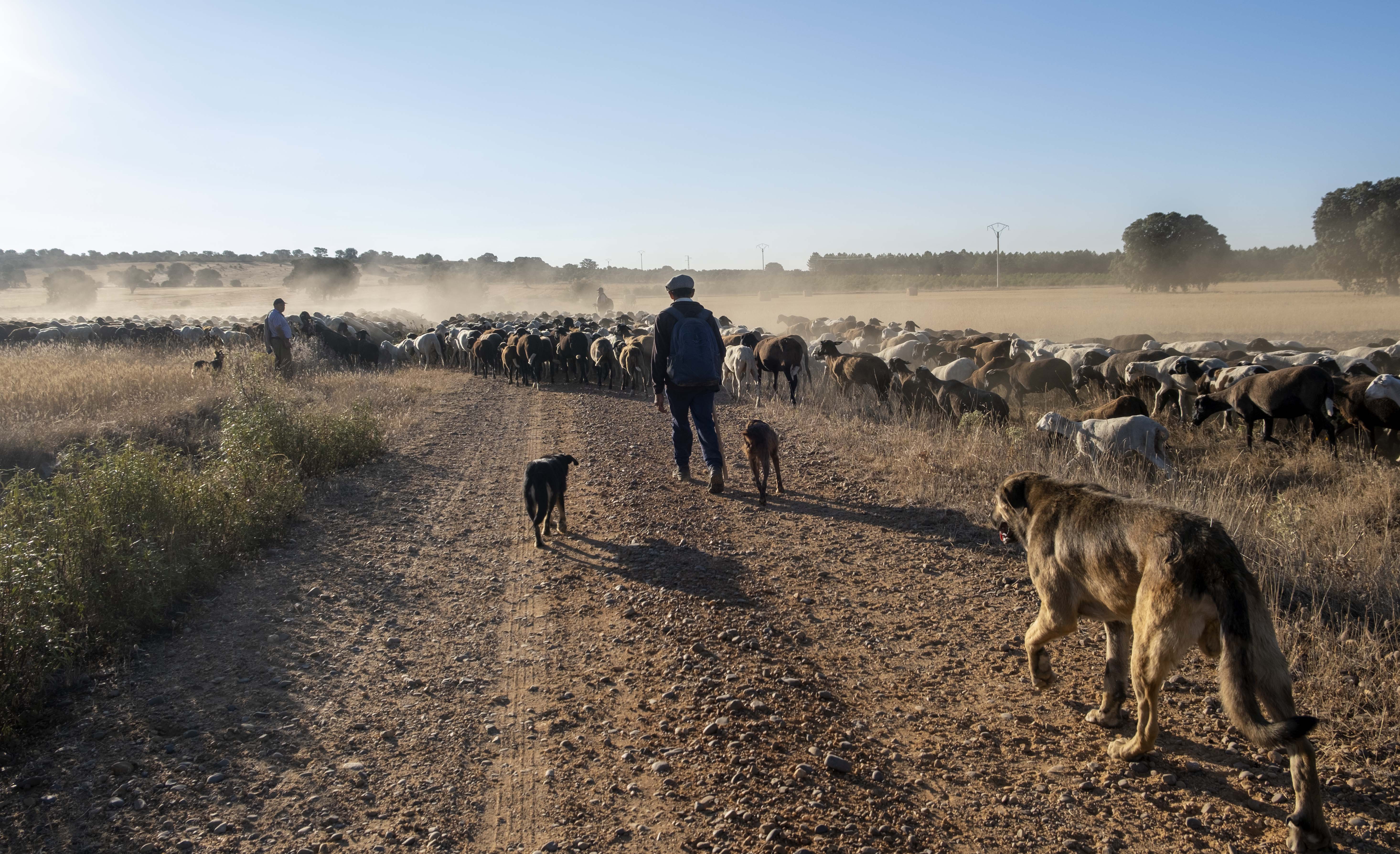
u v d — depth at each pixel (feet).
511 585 21.49
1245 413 36.73
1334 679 14.49
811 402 51.90
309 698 15.53
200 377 50.65
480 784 12.71
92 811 12.01
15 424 34.40
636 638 17.93
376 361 80.74
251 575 22.31
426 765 13.25
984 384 49.80
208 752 13.62
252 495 26.45
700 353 29.53
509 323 130.31
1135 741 12.49
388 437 42.52
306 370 65.46
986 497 27.09
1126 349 71.82
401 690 15.85
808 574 21.58
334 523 27.37
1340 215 210.59
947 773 12.62
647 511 28.17
